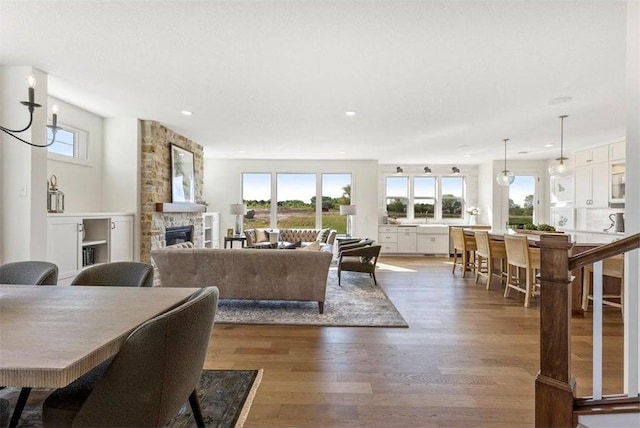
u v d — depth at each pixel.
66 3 2.17
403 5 2.17
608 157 6.15
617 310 3.94
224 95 3.89
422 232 8.90
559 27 2.39
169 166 5.59
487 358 2.58
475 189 9.33
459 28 2.42
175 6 2.20
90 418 1.08
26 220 3.16
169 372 1.11
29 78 1.80
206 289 1.44
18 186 3.17
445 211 9.46
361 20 2.34
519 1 2.11
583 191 6.80
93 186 4.78
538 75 3.22
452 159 8.46
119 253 4.56
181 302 1.55
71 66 3.13
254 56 2.90
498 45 2.66
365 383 2.19
